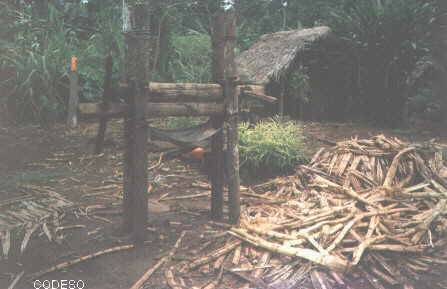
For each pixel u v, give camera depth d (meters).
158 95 4.47
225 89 4.78
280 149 6.47
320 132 9.25
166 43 12.05
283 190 5.89
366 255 4.12
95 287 3.68
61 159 7.38
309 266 3.96
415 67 10.60
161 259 4.11
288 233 4.51
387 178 5.69
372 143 6.51
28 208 5.11
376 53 10.45
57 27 11.80
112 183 6.30
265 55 10.58
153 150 4.65
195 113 4.69
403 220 4.81
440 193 5.37
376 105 10.75
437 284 3.83
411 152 6.11
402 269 4.04
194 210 5.34
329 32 10.66
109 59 4.09
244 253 4.22
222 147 5.01
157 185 6.33
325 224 4.54
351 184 5.75
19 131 9.08
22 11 12.10
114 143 4.61
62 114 10.31
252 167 6.56
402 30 10.12
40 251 4.26
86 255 4.18
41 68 10.06
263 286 3.72
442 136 9.29
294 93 10.44
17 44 10.75
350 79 11.19
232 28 4.74
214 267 3.95
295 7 17.78
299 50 10.10
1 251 4.23
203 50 12.84
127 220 4.61
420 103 10.74
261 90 5.18
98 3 13.83
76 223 4.89
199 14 15.64
